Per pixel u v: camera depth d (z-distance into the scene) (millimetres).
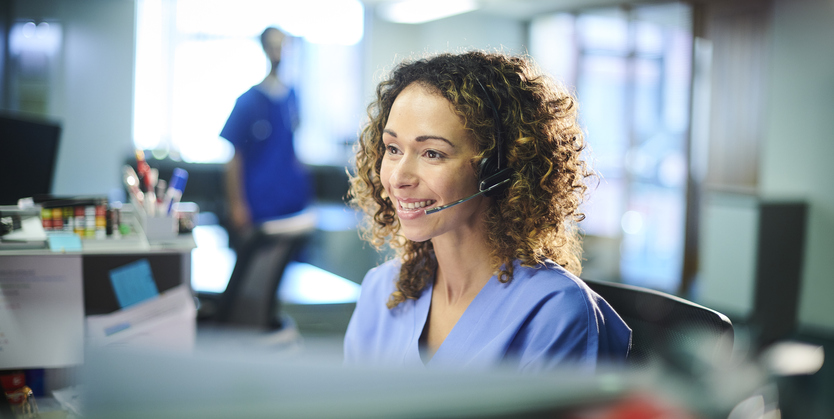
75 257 1209
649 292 983
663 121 6086
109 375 317
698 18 5402
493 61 908
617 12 5996
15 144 1491
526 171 881
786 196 4227
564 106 926
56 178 6469
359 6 7977
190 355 310
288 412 250
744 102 5117
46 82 6297
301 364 285
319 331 2555
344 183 5707
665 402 266
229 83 7098
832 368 3213
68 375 1195
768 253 4043
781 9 4363
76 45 6430
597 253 6012
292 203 2916
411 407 251
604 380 266
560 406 254
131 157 4926
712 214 4262
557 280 862
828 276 4117
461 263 912
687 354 293
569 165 934
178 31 6930
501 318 864
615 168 6062
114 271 1358
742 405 287
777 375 1191
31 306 1173
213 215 4316
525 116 878
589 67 6348
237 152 2807
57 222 1305
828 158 4137
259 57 7160
